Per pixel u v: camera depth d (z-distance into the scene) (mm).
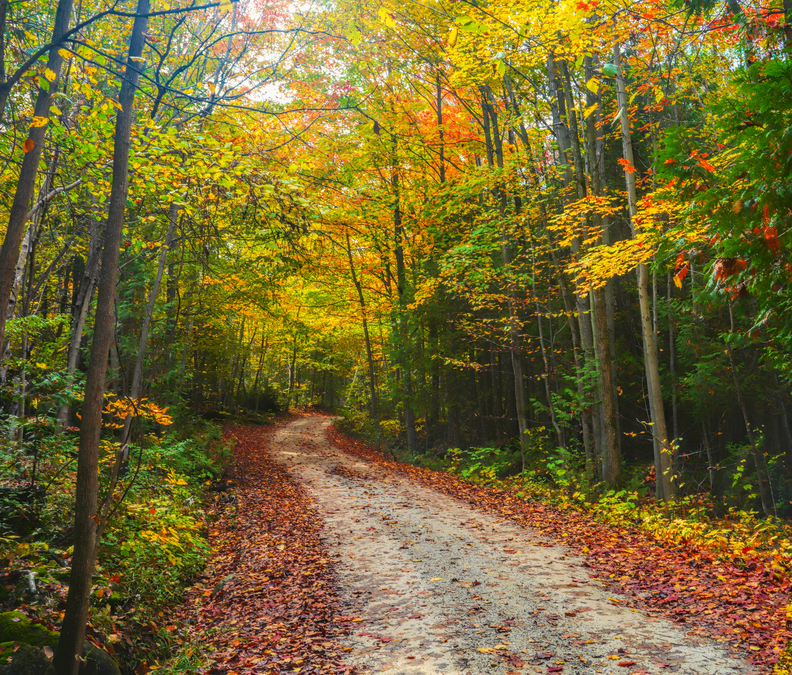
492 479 15188
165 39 9516
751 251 2639
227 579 7059
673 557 7121
